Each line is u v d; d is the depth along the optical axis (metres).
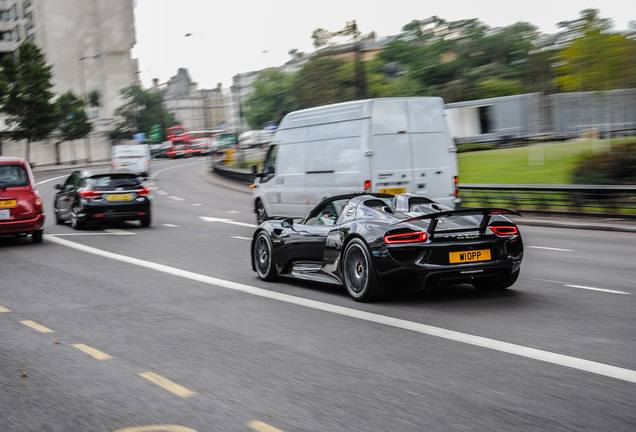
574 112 42.53
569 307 6.79
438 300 7.31
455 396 4.13
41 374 4.87
